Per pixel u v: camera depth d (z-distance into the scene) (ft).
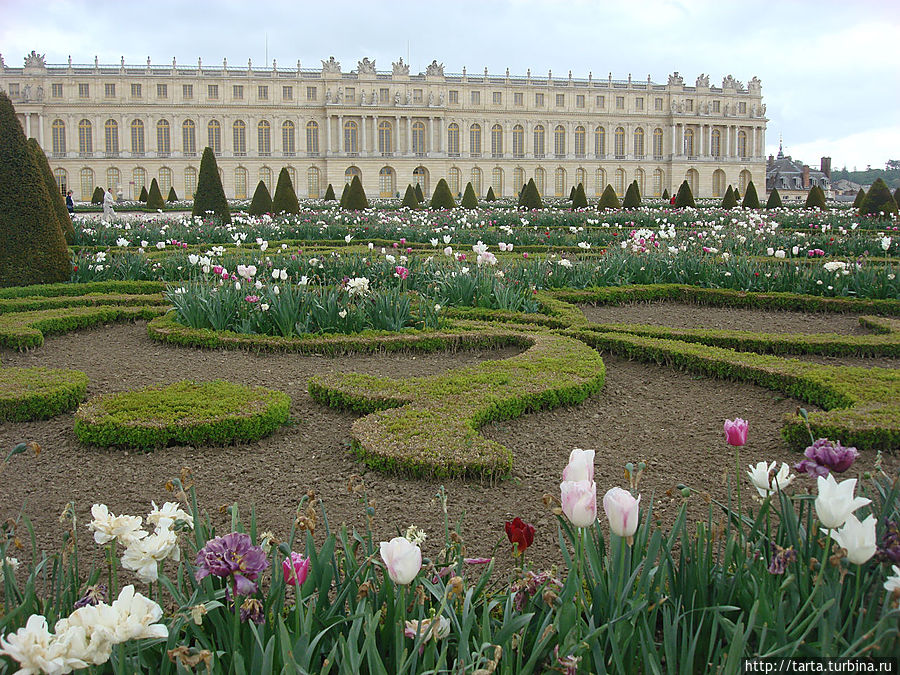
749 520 14.69
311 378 31.42
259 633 10.97
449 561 14.46
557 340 39.01
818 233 101.65
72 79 321.11
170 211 220.02
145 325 47.93
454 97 348.79
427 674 10.48
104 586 15.29
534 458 25.17
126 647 10.83
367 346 39.70
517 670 11.35
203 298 43.09
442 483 22.81
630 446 26.53
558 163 361.92
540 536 19.49
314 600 12.55
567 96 358.43
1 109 57.26
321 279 56.08
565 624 11.70
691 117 366.63
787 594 12.58
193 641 12.38
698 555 13.24
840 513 10.91
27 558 17.97
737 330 43.96
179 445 26.13
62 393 29.71
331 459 25.16
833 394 29.30
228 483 23.30
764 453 25.64
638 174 371.35
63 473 24.02
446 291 51.01
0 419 28.48
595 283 60.03
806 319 52.19
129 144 328.29
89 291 57.47
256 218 136.67
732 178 376.48
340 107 336.08
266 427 27.02
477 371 32.60
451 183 353.72
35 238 58.03
